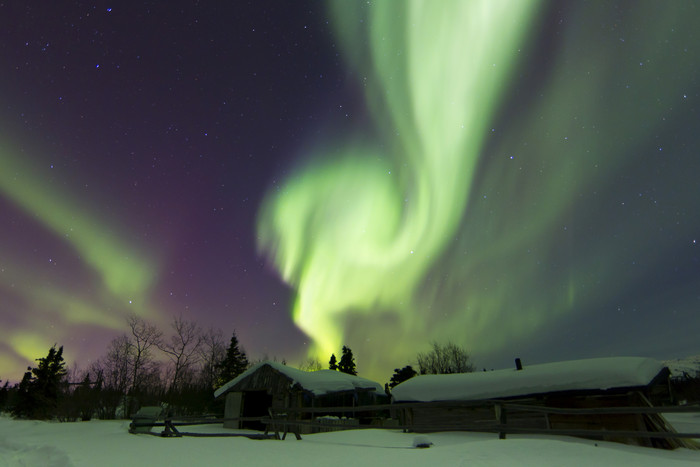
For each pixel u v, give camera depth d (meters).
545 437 13.73
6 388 49.75
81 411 41.03
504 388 16.50
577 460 6.60
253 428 25.00
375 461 7.43
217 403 41.22
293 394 23.12
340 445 11.00
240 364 50.94
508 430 9.78
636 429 13.16
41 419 39.34
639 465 6.28
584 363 15.60
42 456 9.53
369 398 28.77
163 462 7.94
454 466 6.41
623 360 14.95
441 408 17.80
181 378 52.66
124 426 24.50
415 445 9.47
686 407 7.83
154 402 48.16
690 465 6.30
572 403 14.86
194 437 14.52
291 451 9.48
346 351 62.00
